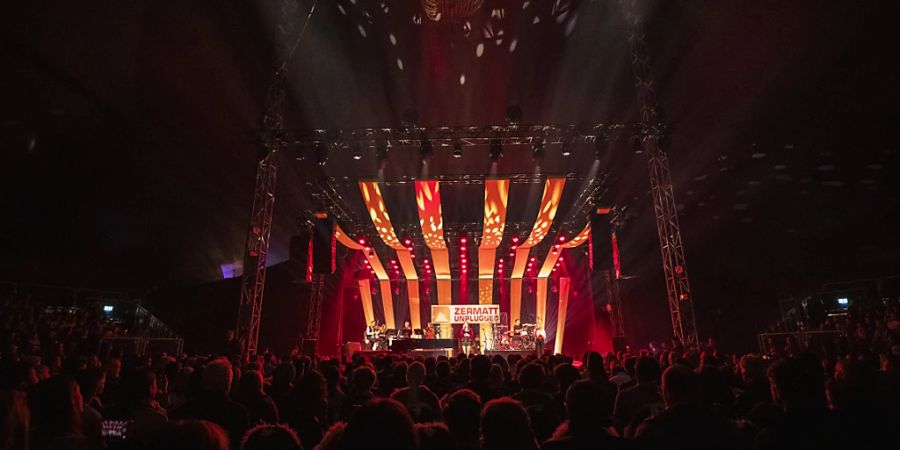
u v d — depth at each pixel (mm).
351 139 11305
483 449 2115
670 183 10648
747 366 4070
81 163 13039
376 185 14320
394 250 18797
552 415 3281
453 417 2322
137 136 13148
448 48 13227
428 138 11266
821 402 2074
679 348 9062
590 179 14992
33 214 13258
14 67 9922
